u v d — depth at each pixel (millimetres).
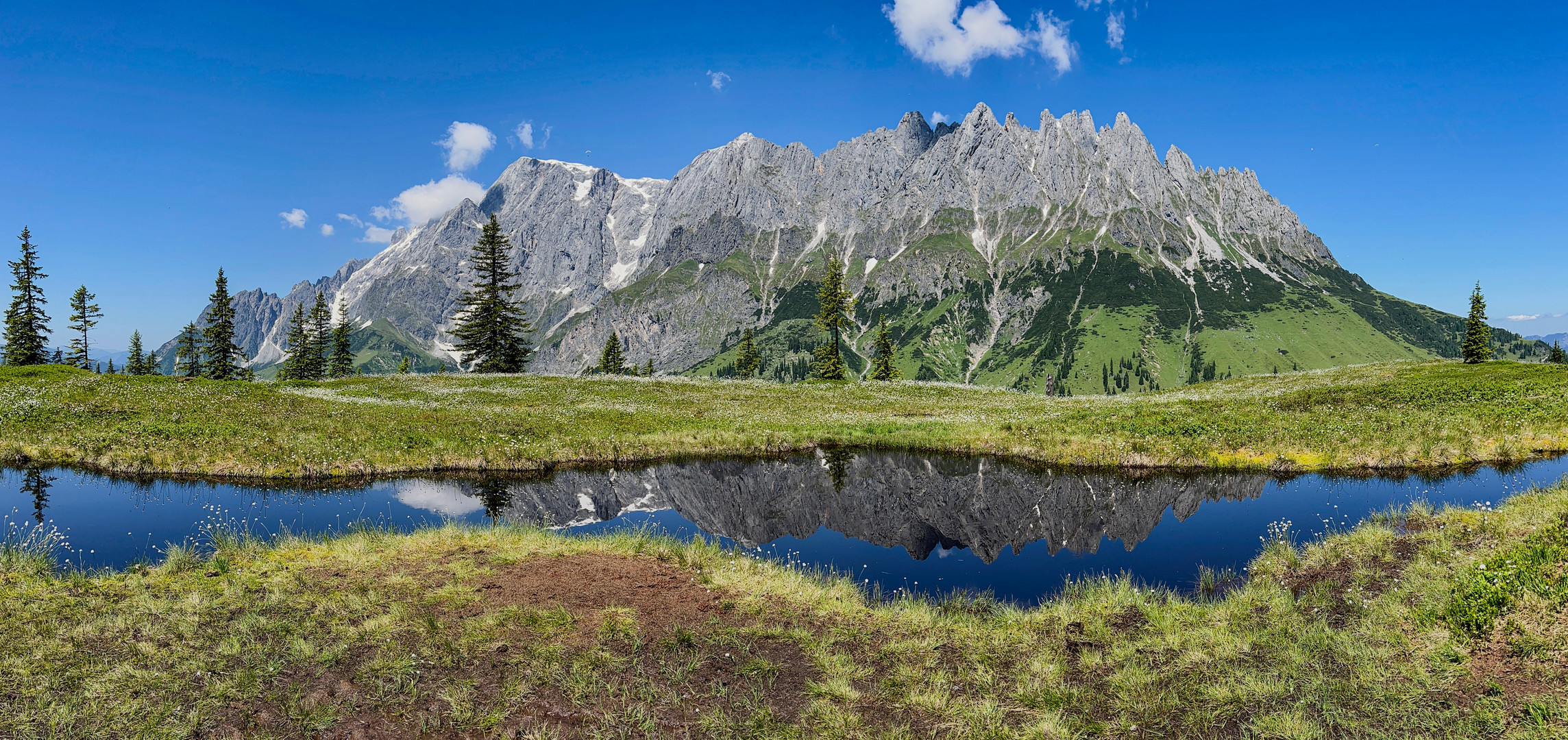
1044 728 8320
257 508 20859
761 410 44812
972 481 25375
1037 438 30531
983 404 49156
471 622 10891
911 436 32719
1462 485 21875
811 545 17969
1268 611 11906
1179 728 8281
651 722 8289
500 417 36938
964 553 17094
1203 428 30531
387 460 26625
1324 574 13781
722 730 8227
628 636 10648
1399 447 25688
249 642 10031
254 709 8383
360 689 8930
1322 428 29609
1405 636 9969
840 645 10734
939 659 10305
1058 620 11844
